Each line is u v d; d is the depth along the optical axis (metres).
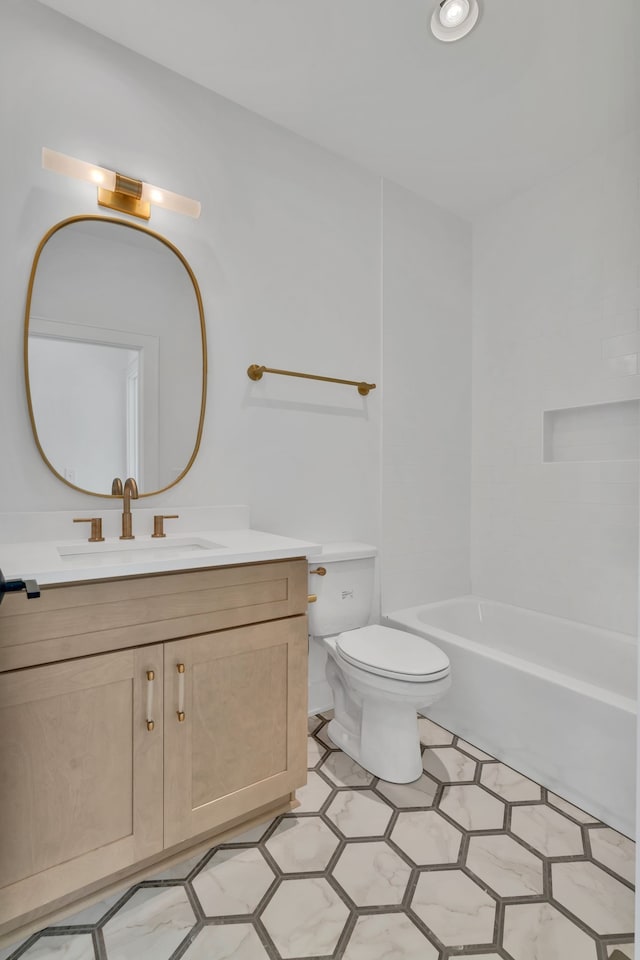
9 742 1.06
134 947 1.12
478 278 2.83
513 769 1.81
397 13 1.57
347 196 2.33
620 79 1.83
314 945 1.12
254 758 1.42
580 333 2.34
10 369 1.54
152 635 1.25
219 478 1.96
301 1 1.53
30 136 1.55
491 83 1.86
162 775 1.25
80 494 1.66
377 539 2.47
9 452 1.54
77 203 1.64
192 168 1.87
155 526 1.72
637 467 2.15
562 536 2.42
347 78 1.84
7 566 1.14
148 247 1.78
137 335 1.76
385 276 2.48
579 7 1.54
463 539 2.82
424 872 1.33
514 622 2.53
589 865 1.36
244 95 1.94
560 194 2.42
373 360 2.44
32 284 1.56
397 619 2.38
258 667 1.43
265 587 1.45
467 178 2.47
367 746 1.80
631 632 2.15
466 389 2.84
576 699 1.62
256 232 2.04
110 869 1.18
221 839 1.43
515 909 1.22
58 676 1.11
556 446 2.53
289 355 2.15
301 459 2.19
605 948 1.12
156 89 1.79
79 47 1.63
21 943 1.13
